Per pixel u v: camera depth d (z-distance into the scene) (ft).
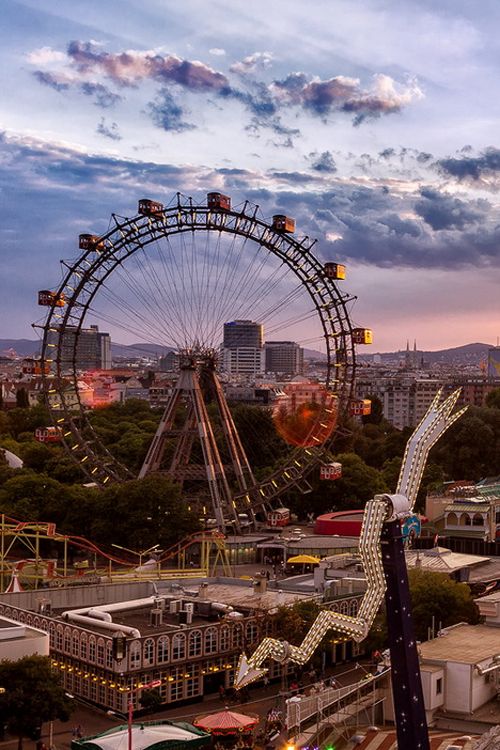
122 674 436.76
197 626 469.98
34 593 533.96
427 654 409.69
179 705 460.14
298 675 500.33
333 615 202.80
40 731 409.90
